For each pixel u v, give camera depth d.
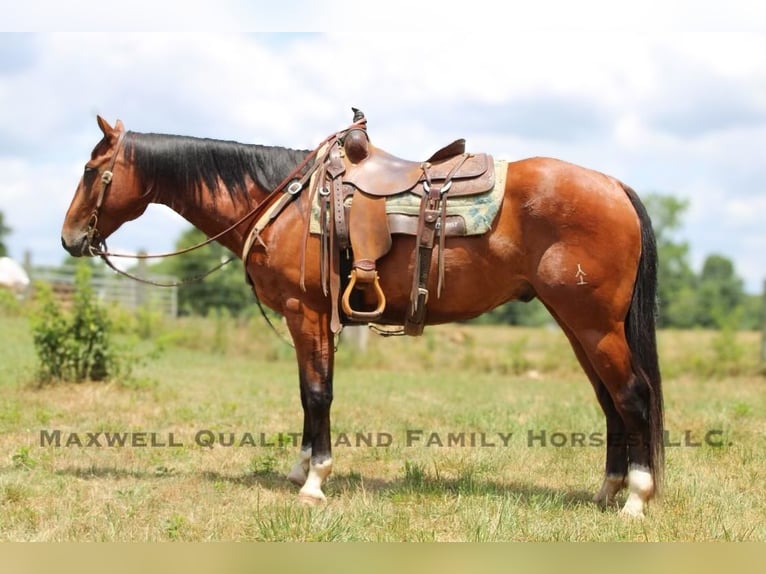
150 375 11.33
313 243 5.17
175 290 20.70
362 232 5.01
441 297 5.08
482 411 8.77
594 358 4.92
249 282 5.58
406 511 5.02
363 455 6.73
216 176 5.51
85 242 5.59
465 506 5.09
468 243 4.96
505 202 4.95
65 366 9.60
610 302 4.85
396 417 8.42
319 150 5.38
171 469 6.10
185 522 4.74
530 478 6.06
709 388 11.95
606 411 5.30
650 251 4.97
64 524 4.69
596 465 6.39
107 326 9.86
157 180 5.56
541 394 10.70
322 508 5.04
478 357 15.52
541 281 4.91
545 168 4.93
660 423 4.94
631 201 5.02
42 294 10.23
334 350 5.45
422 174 5.06
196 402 9.05
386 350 15.98
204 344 16.69
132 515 4.89
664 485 5.17
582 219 4.81
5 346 13.49
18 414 7.74
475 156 5.12
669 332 22.62
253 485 5.71
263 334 16.70
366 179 5.10
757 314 38.47
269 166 5.45
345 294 5.02
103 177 5.48
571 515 5.03
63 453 6.46
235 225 5.51
